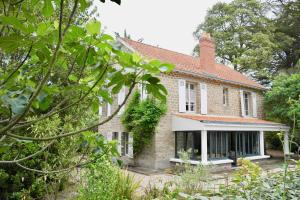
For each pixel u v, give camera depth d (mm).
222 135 16562
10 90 1907
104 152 3143
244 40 32812
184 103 16594
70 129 5062
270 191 4141
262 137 18750
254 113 21203
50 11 1599
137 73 1632
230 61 34031
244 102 21266
